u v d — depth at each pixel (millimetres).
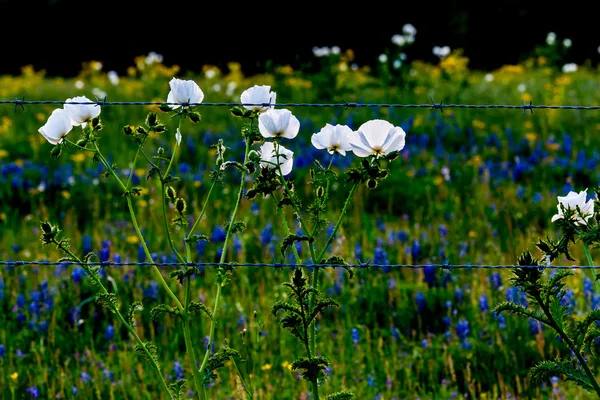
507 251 9438
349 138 4371
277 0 36438
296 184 12297
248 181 12375
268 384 6449
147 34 37406
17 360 6992
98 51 37875
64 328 7707
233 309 7867
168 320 7691
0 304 8109
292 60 36594
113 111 17859
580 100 18656
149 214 11109
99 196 11914
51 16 37781
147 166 13617
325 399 4277
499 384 6707
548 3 36969
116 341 7512
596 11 36656
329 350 7105
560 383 6602
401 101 18672
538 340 6906
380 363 7004
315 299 4391
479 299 7699
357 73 24234
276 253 9234
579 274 8445
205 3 36594
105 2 37188
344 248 8977
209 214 10930
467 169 13094
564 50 25812
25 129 16375
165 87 21688
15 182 12203
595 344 7055
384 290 8305
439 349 7273
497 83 22375
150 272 8867
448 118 16859
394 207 11664
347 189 11859
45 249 9656
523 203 11109
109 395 6602
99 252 9219
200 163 13508
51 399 6434
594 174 12922
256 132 4660
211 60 37250
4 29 37781
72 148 14453
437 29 37438
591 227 4320
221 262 4496
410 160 13602
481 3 37531
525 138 15039
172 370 6922
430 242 9719
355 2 36562
